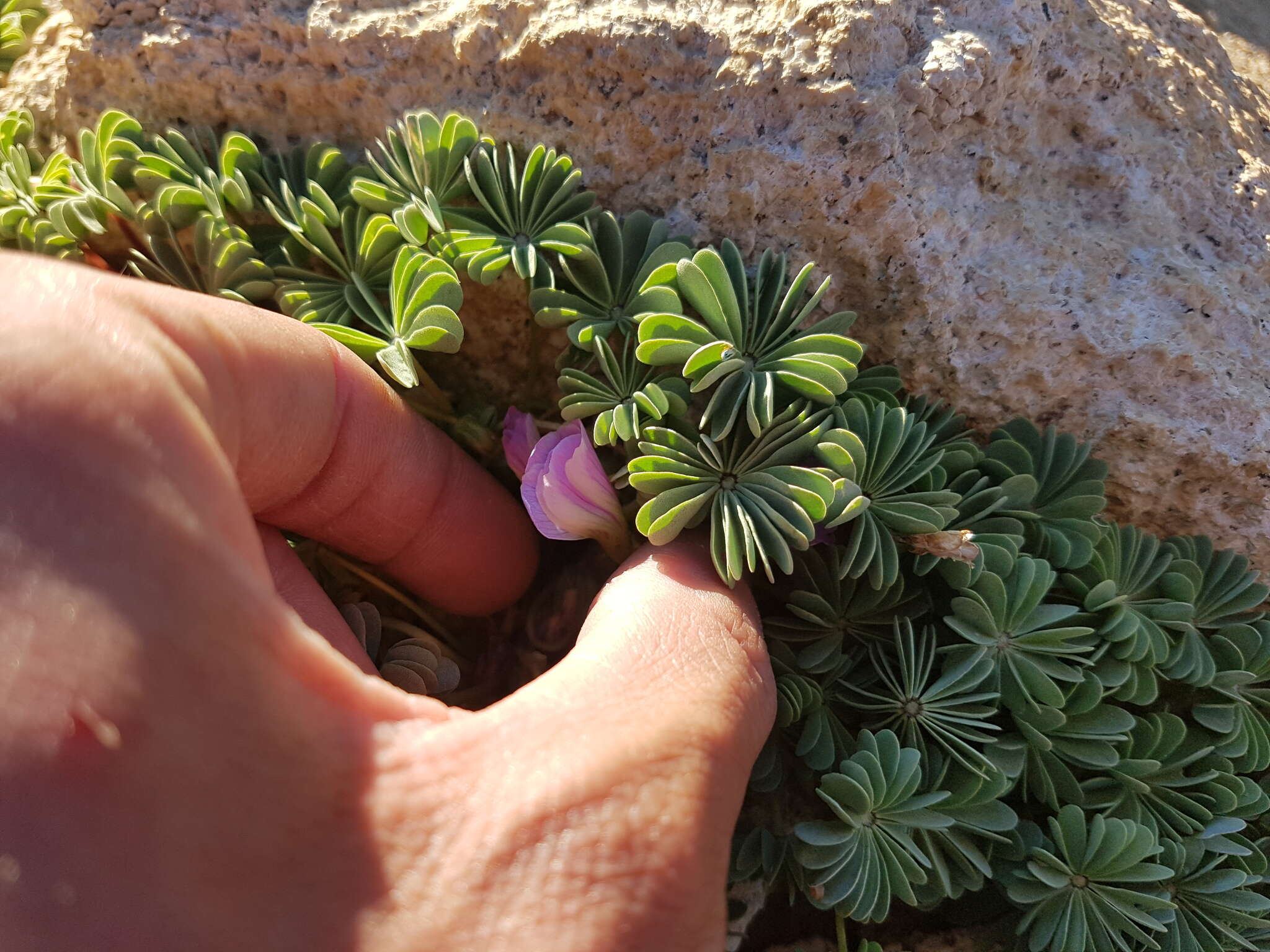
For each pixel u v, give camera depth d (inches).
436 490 4.8
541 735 3.2
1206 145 5.8
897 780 4.4
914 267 5.1
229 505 2.9
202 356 3.4
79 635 2.5
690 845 3.1
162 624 2.6
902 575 5.0
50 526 2.5
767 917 5.3
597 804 3.1
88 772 2.5
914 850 4.4
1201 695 5.4
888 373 5.1
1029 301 5.2
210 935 2.6
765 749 4.8
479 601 5.4
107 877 2.5
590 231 5.0
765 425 4.3
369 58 5.3
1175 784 5.0
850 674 5.1
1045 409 5.4
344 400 4.3
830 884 4.4
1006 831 4.7
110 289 3.1
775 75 4.9
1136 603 5.2
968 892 5.3
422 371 5.1
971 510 5.0
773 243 5.1
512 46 5.1
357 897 2.9
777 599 5.2
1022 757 4.7
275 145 5.5
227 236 4.8
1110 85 5.6
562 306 4.8
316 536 4.7
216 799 2.7
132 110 5.5
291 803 2.8
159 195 4.8
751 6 5.0
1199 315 5.4
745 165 5.0
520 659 5.7
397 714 3.2
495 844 3.0
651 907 3.0
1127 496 5.5
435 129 4.8
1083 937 4.7
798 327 5.0
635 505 5.0
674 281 4.6
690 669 3.7
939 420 5.4
